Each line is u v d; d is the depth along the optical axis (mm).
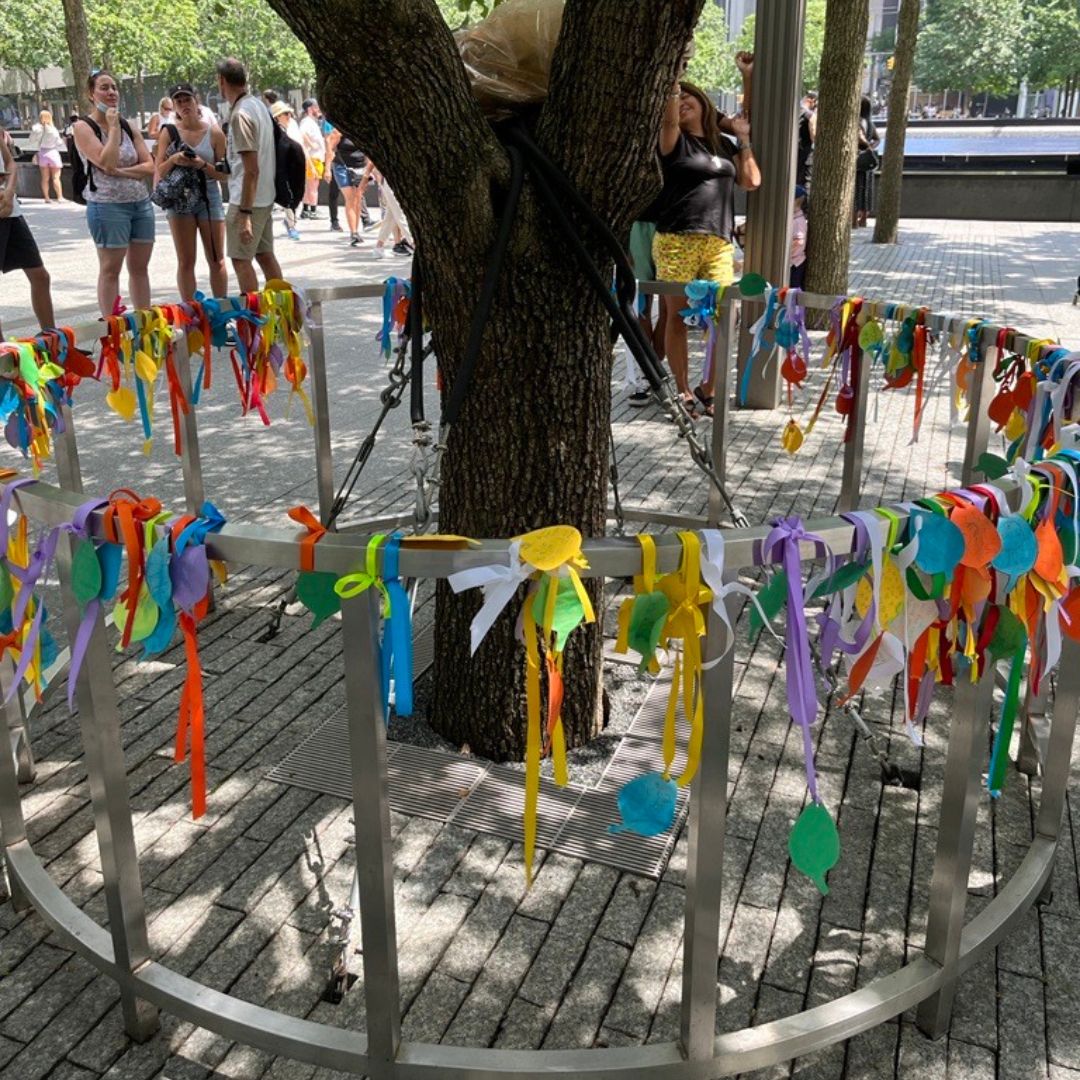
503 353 2803
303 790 3025
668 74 2488
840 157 8711
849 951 2441
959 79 49344
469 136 2527
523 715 3088
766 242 6824
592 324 2857
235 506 5258
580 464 2965
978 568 1709
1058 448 2029
